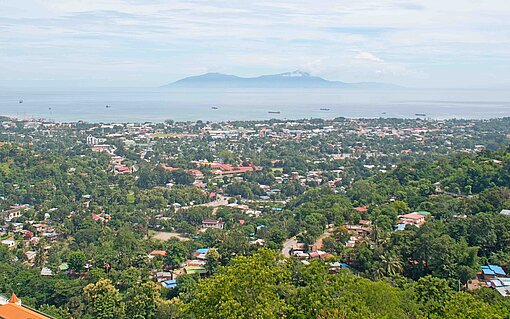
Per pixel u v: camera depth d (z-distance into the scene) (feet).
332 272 396.78
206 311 226.17
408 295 290.56
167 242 562.25
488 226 421.59
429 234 397.19
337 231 490.08
